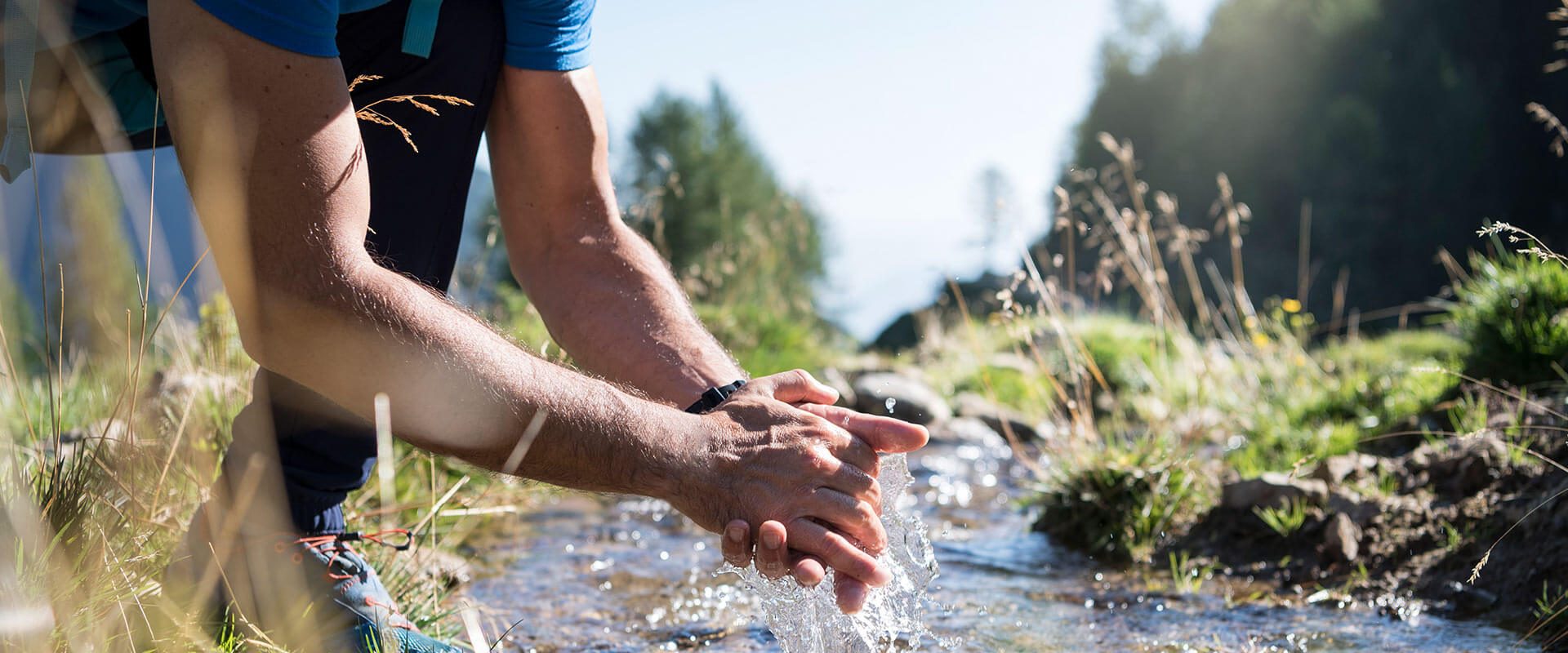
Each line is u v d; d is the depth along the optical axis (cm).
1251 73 3419
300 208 121
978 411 595
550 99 175
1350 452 331
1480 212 2844
